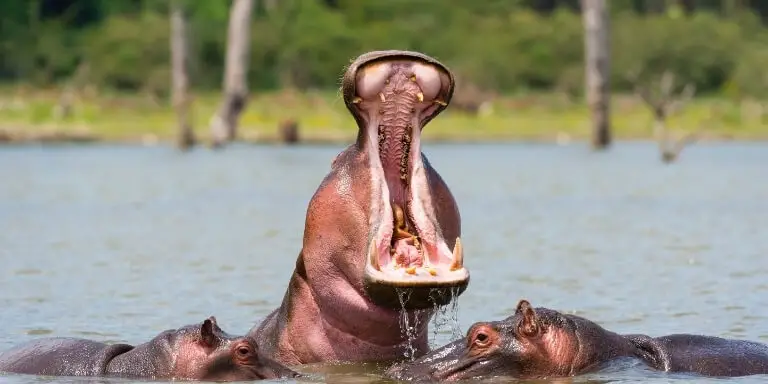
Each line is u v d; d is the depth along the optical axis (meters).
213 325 25.31
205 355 24.88
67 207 61.56
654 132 132.75
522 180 78.19
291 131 122.94
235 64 127.00
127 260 42.47
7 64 180.75
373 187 24.45
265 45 179.12
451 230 25.25
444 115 144.25
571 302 33.78
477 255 43.28
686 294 35.03
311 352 26.05
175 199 66.06
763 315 31.67
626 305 33.28
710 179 79.00
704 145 121.19
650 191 70.38
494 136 131.75
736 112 144.62
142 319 31.83
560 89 170.00
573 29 182.25
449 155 104.31
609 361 24.84
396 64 23.83
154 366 25.08
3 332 30.16
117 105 148.75
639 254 43.44
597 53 116.31
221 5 144.00
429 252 24.20
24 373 25.70
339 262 25.02
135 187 73.69
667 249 44.84
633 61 174.25
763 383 24.02
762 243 46.47
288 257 43.09
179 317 32.12
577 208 60.47
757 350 25.73
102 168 89.38
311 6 185.75
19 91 158.00
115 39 177.88
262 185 75.00
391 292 23.81
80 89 165.75
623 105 149.62
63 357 25.95
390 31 182.75
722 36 180.50
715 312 32.19
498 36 182.62
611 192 69.69
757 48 187.62
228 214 58.12
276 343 26.58
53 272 39.72
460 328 30.20
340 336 25.73
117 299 34.75
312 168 89.25
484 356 24.45
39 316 32.25
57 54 181.12
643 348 25.62
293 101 152.25
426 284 23.12
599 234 49.59
